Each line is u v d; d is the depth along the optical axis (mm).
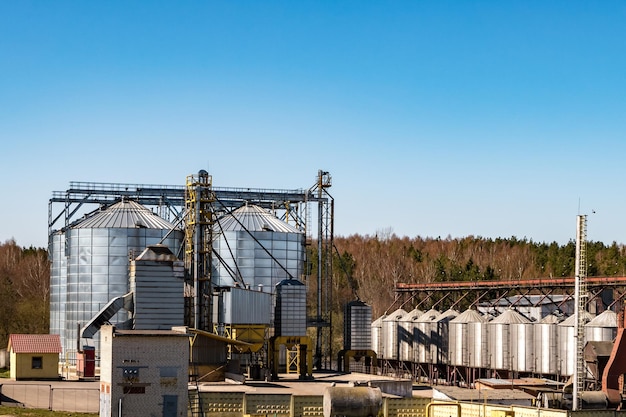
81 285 108188
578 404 70188
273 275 115750
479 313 119438
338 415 58844
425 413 66812
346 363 112375
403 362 126750
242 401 66438
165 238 108938
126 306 88875
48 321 175500
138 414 62062
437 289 130500
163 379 62750
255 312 97562
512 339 107000
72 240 109375
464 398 69938
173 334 63125
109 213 111562
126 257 107875
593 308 112500
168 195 120500
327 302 122062
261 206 125438
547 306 123812
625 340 81188
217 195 121688
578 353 72000
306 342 100375
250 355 102500
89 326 87562
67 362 107562
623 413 59219
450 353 116000
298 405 65750
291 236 117625
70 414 71812
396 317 130750
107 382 62469
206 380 91875
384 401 66250
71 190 117312
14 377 93562
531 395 75500
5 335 169625
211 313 98688
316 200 122438
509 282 117875
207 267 99250
